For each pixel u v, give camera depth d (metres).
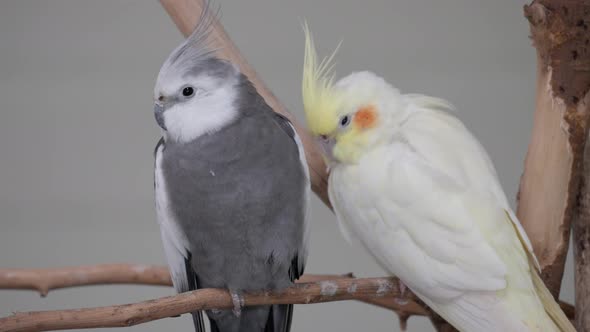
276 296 2.30
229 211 2.21
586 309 2.16
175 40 4.16
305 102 2.32
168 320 4.28
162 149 2.33
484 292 2.06
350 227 2.37
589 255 2.16
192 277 2.44
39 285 2.73
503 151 4.12
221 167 2.21
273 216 2.22
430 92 4.15
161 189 2.28
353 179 2.26
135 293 4.36
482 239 2.06
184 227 2.28
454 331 2.36
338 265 4.29
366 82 2.32
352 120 2.26
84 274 2.76
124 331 4.24
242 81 2.31
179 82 2.26
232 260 2.27
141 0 4.12
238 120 2.24
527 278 2.05
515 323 1.99
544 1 2.05
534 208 2.17
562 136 2.08
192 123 2.24
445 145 2.21
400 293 2.29
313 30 4.16
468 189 2.13
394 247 2.18
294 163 2.27
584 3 2.01
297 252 2.35
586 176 2.15
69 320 1.74
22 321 1.69
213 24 2.41
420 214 2.12
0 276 2.69
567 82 2.07
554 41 2.05
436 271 2.10
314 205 4.30
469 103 4.15
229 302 2.27
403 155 2.22
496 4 4.12
